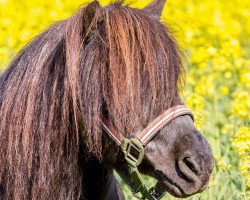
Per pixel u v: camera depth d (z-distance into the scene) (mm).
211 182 7621
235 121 10094
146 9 6828
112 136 5738
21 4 19484
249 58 15203
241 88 11406
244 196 7297
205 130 9250
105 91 5664
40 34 6410
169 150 5656
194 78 12531
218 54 13328
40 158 5922
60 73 5957
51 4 18938
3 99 6238
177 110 5695
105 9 5969
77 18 5891
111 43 5691
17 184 6031
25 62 6184
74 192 6094
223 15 17906
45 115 5922
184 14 17766
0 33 17016
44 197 5977
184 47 6660
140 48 5691
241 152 7496
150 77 5598
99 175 6293
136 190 6012
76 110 5707
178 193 5652
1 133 6145
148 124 5645
